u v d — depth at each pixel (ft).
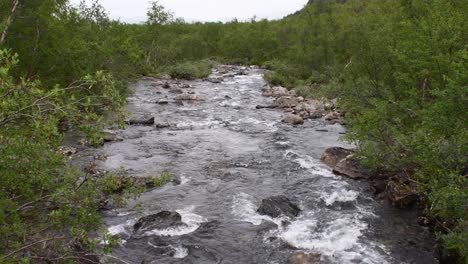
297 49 174.29
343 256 38.45
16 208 24.03
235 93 141.49
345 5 264.52
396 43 66.64
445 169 33.58
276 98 130.62
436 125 35.78
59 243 26.40
